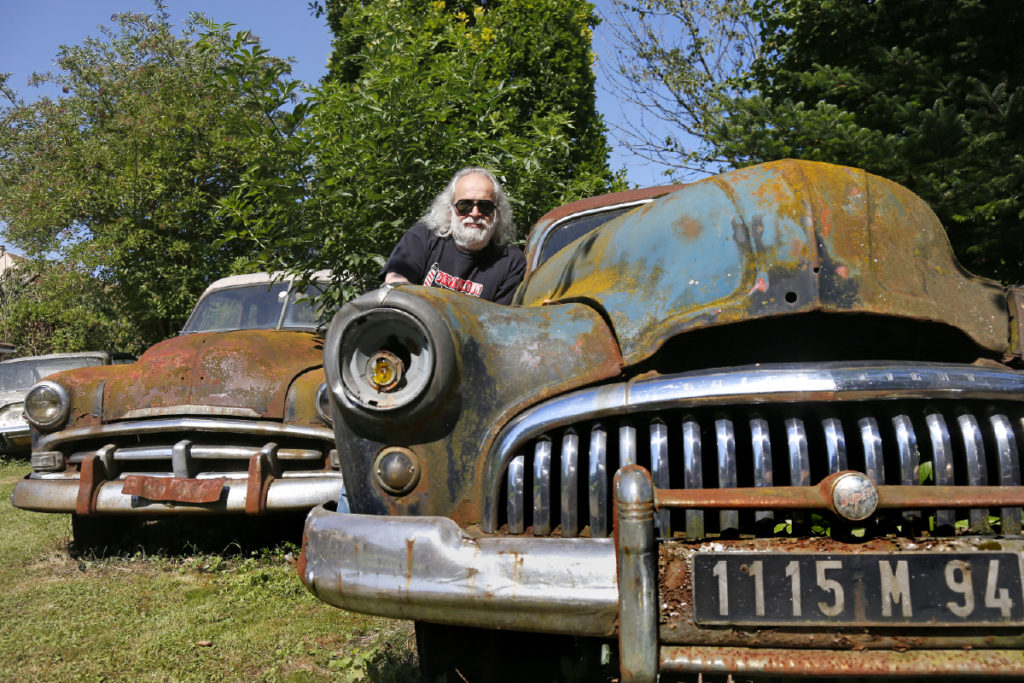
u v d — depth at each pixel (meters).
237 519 5.25
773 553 1.74
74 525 4.72
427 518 1.99
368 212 5.64
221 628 3.42
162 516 4.36
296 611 3.64
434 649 2.38
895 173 5.66
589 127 10.27
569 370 2.08
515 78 9.70
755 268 2.01
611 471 2.01
